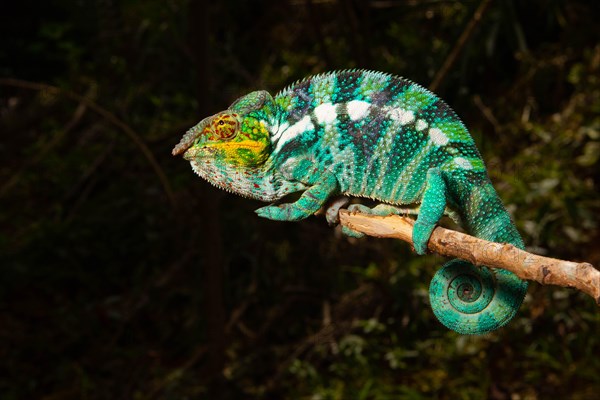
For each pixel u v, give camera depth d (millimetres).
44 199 2738
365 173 1059
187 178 2539
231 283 2334
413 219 1073
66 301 2387
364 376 2000
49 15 3299
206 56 1896
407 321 2053
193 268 2367
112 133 2756
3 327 2285
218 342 2027
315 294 2277
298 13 2924
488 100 2607
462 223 1064
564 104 2508
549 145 2334
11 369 2158
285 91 1072
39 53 3219
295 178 1061
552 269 923
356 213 1060
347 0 2299
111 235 2496
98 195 2689
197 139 1065
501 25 2451
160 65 2906
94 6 2980
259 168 1065
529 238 2090
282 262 2316
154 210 2504
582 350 1956
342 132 1058
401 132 1054
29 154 2875
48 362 2189
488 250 963
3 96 3195
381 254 2215
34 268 2438
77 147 2803
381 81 1062
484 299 1038
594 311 1981
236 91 2693
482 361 1982
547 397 1881
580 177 2295
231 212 2412
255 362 2113
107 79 2930
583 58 2547
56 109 3051
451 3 2607
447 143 1053
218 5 2990
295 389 2010
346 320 2107
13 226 2631
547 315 2012
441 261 2078
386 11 2834
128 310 2229
